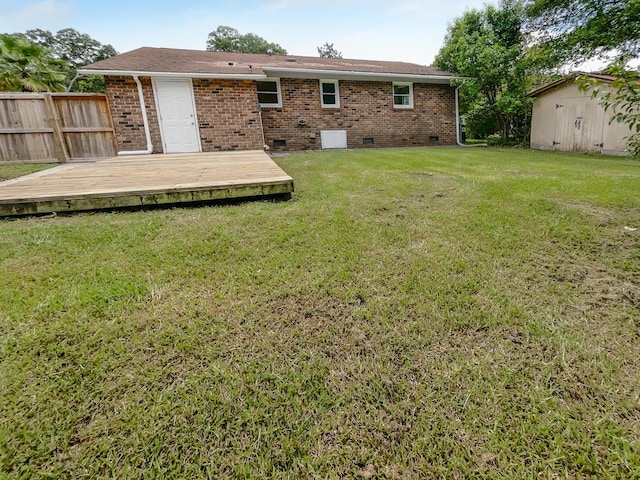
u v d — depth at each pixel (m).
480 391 1.16
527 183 4.30
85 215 3.16
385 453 0.96
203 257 2.19
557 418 1.05
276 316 1.58
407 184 4.30
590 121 8.83
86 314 1.56
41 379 1.19
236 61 9.92
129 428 1.02
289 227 2.72
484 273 1.98
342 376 1.24
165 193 3.32
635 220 2.84
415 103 11.20
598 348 1.36
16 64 8.96
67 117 7.15
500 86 11.48
